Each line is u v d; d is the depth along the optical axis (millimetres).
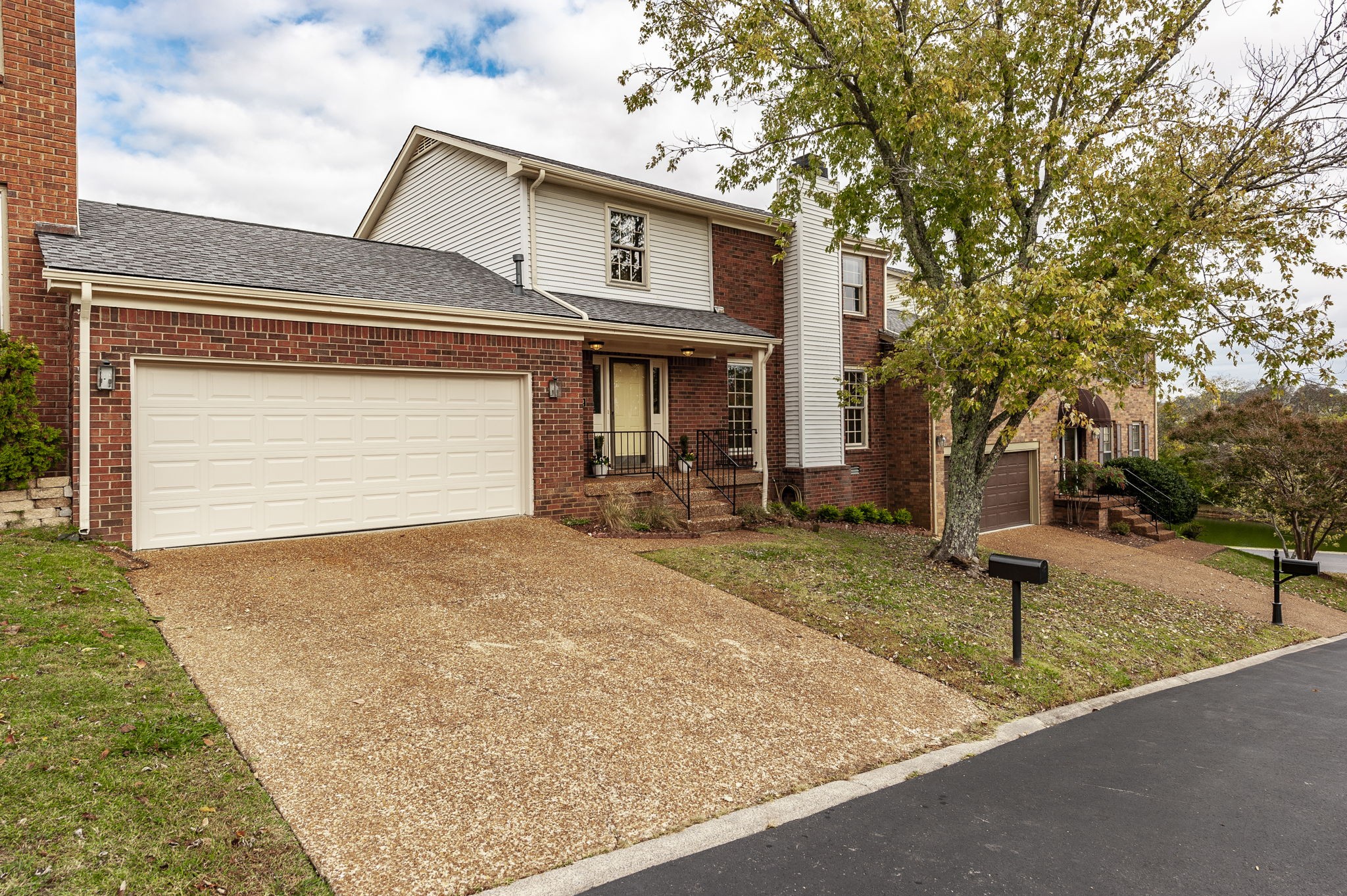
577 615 6879
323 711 4520
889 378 12109
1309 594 14203
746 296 15781
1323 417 16109
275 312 8570
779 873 3381
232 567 7352
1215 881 3449
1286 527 16750
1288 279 10391
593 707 5016
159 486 7973
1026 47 10250
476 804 3746
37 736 3760
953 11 10148
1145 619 10055
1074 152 9594
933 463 16938
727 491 13586
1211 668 8508
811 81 10719
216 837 3229
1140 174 10016
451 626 6258
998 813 4133
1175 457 24562
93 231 8859
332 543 8680
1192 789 4621
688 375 14891
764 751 4734
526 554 8812
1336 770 5031
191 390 8180
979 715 5891
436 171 14898
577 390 11281
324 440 9125
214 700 4504
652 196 13805
